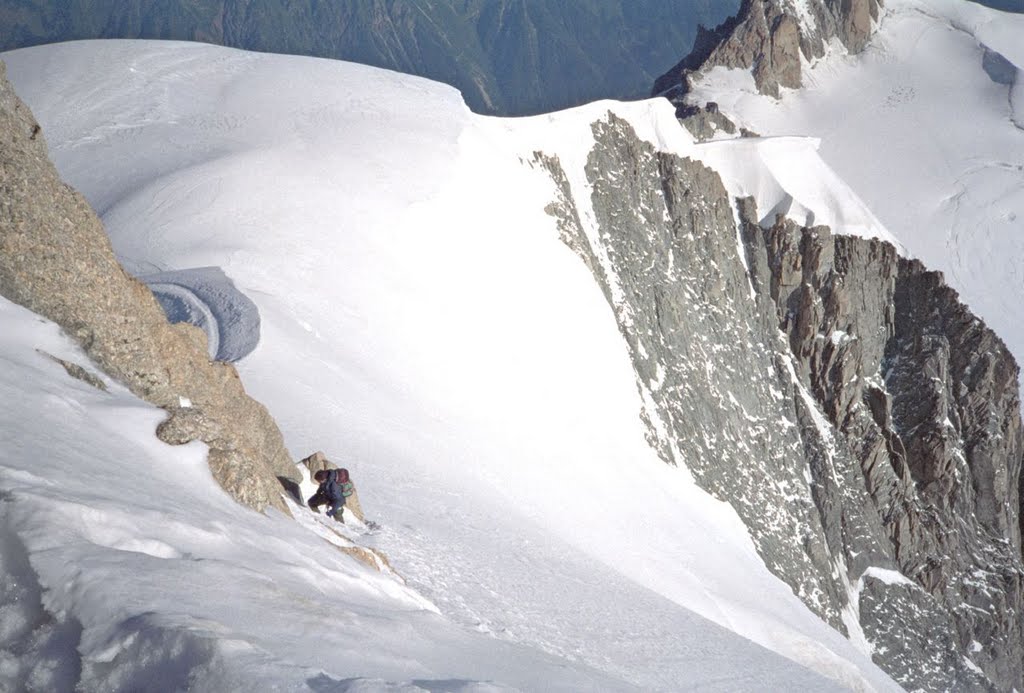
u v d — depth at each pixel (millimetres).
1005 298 167000
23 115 16625
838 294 116562
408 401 46312
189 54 100750
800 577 84188
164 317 18891
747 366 105062
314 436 34531
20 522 8438
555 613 27094
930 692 87438
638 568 49781
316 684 6918
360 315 53531
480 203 78812
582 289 82500
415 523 29078
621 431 72438
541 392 63844
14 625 7770
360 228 64938
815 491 97438
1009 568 106875
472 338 61219
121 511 9617
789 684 32562
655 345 93438
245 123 83312
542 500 47219
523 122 98375
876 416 110625
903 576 96938
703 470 84312
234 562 10094
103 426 13078
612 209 103188
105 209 64625
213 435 14414
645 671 26734
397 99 92250
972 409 116062
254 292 48750
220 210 61812
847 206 123688
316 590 10992
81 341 15992
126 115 84438
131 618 7461
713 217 116438
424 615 13453
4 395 11953
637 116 114812
